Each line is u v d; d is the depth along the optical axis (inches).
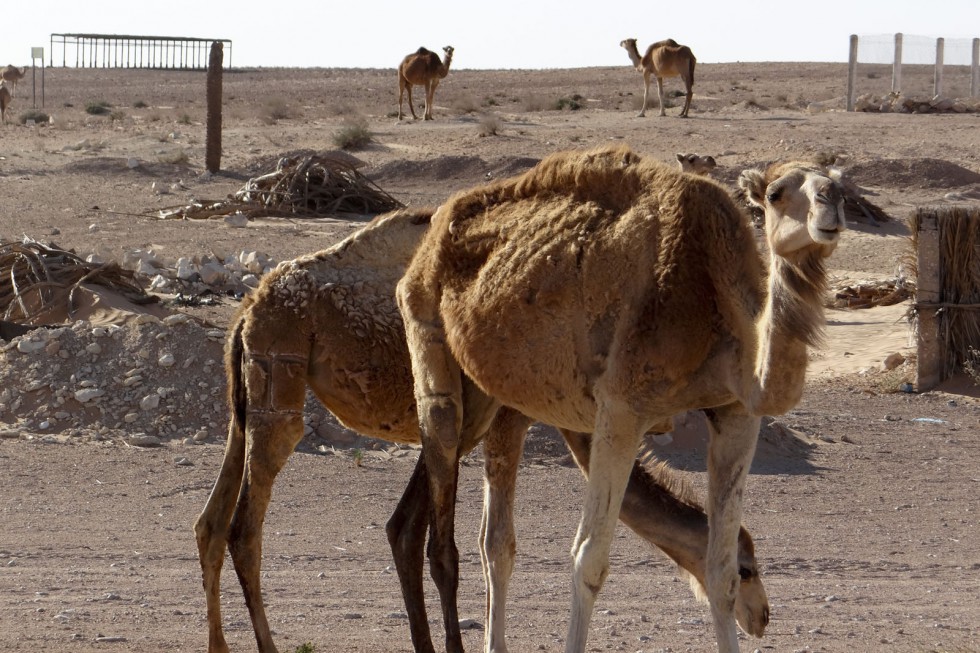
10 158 2834.6
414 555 465.7
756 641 505.7
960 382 1251.8
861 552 711.1
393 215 517.7
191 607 554.9
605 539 386.0
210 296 1317.7
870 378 1294.3
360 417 513.7
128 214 2085.4
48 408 949.8
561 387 398.9
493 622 459.2
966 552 716.7
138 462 870.4
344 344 498.6
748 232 380.5
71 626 510.0
